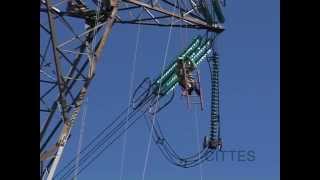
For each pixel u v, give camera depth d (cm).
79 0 2898
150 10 3194
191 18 3394
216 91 3462
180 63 3509
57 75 2639
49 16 2600
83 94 2736
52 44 2620
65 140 2659
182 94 3462
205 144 3381
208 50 3506
